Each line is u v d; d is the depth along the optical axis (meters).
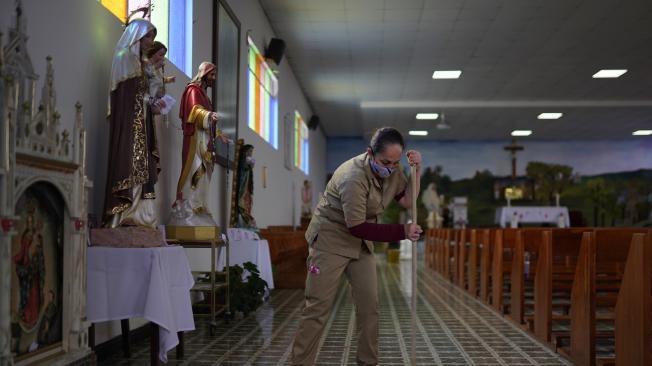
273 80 12.60
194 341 5.27
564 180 25.33
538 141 25.53
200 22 7.12
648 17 11.10
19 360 2.92
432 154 25.70
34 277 3.09
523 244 6.13
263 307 7.43
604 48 13.08
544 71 15.06
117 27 4.91
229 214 8.28
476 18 11.17
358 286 3.40
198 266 6.99
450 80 16.00
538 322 5.36
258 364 4.39
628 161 25.20
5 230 2.68
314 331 3.37
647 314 3.43
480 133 24.02
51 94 3.21
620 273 6.50
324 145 25.05
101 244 3.96
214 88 7.38
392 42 12.66
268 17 11.23
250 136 9.94
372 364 3.44
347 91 17.28
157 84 4.58
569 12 10.84
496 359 4.59
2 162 2.68
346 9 10.74
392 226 3.26
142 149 4.21
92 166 4.40
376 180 3.30
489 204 25.44
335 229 3.36
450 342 5.29
